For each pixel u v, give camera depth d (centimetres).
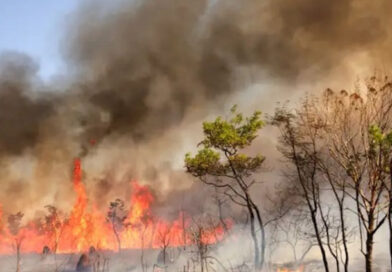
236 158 3228
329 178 2333
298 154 2700
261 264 3080
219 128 3192
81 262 4159
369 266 1989
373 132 1984
